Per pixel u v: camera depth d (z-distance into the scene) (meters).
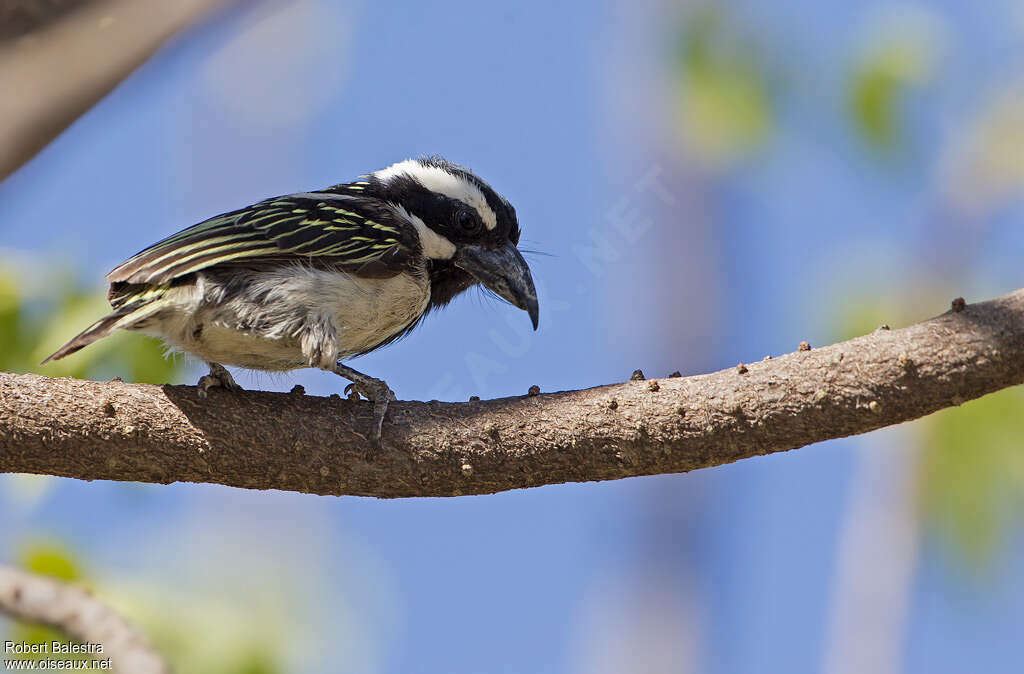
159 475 8.18
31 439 7.88
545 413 8.09
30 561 9.95
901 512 13.38
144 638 7.73
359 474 8.24
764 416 7.73
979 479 12.88
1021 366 7.45
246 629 11.09
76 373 10.58
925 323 7.68
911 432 13.38
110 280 9.41
